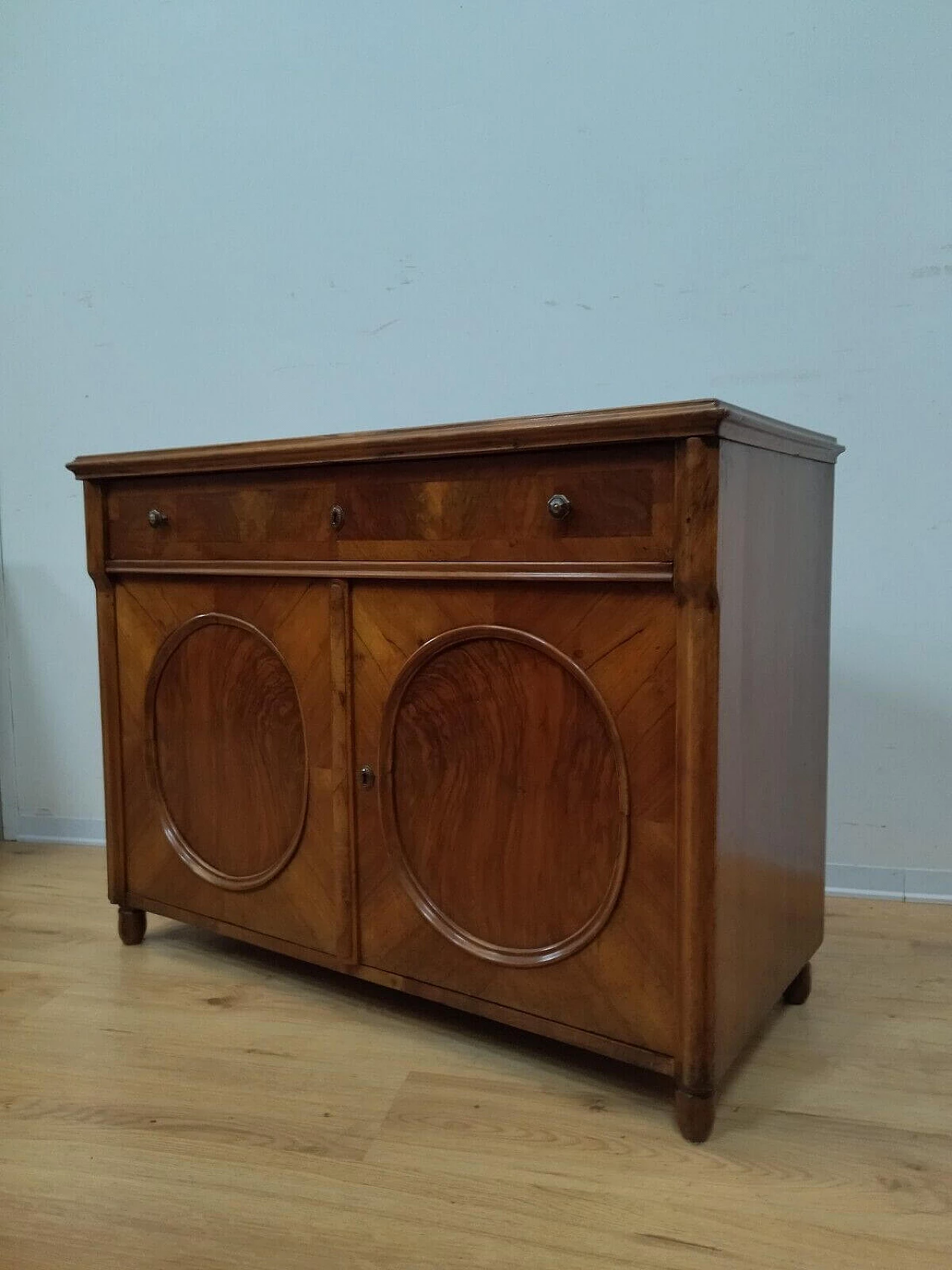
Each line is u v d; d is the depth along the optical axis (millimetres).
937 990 1517
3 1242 978
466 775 1291
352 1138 1150
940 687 1815
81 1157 1115
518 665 1229
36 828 2400
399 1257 952
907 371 1771
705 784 1083
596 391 1955
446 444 1211
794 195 1797
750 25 1786
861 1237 976
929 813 1853
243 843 1554
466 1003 1322
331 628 1378
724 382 1876
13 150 2277
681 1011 1127
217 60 2119
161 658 1608
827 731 1519
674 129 1849
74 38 2207
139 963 1654
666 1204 1027
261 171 2119
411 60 1990
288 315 2139
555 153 1924
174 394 2238
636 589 1115
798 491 1325
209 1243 974
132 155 2199
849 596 1847
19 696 2375
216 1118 1190
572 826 1207
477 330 2016
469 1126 1172
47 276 2283
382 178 2039
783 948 1354
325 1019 1448
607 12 1858
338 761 1396
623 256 1905
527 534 1186
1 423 2330
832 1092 1239
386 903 1386
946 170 1710
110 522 1649
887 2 1711
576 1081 1276
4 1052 1353
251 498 1454
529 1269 935
